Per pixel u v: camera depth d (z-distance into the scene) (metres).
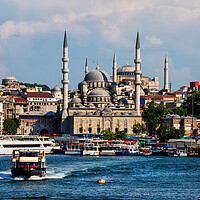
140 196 162.12
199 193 167.25
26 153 191.00
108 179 191.75
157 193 166.50
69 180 187.75
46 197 159.38
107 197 160.38
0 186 173.75
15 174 187.12
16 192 164.88
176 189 173.25
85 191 168.00
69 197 159.88
